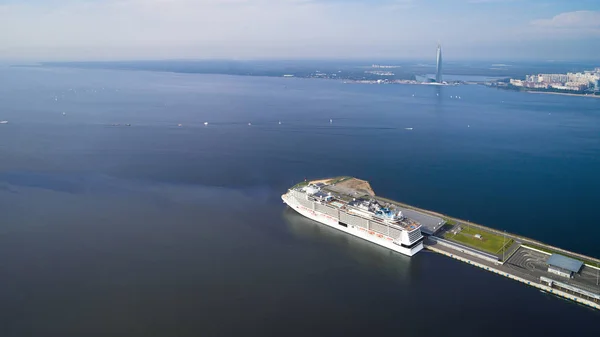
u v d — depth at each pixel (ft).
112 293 341.82
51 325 304.50
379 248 428.97
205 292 345.51
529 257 395.55
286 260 402.31
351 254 416.05
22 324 305.53
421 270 385.09
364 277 373.61
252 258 404.57
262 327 304.09
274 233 461.37
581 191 562.66
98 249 414.62
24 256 398.01
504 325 308.19
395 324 309.83
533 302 334.85
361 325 308.40
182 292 344.69
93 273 370.94
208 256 405.39
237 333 297.33
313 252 419.54
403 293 348.79
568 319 313.53
